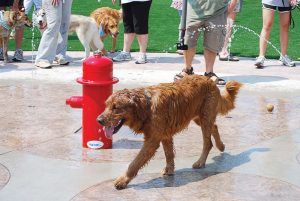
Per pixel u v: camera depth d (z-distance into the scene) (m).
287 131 7.12
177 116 5.43
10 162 5.99
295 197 5.15
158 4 20.98
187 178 5.59
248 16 18.11
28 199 5.09
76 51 12.95
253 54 12.68
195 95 5.62
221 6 9.08
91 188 5.33
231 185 5.42
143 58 11.34
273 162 6.05
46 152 6.30
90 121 6.33
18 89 9.16
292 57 12.29
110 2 20.81
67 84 9.52
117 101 5.05
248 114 7.84
